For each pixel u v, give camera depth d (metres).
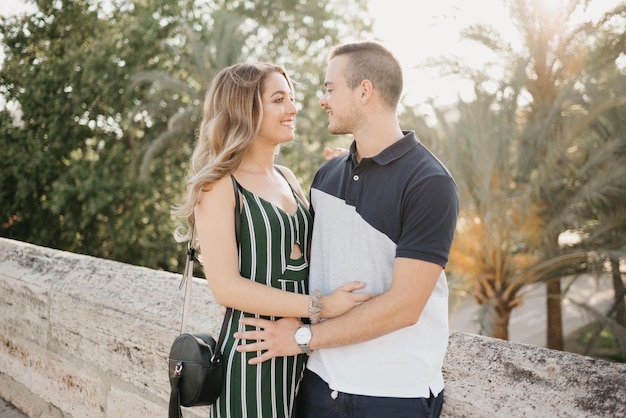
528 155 10.00
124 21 17.20
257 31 16.50
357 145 1.77
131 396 2.67
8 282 3.49
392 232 1.63
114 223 16.73
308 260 1.90
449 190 1.57
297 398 1.85
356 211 1.69
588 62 10.69
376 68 1.70
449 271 10.34
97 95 16.67
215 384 1.72
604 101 8.91
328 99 1.78
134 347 2.64
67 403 3.05
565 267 9.58
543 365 1.72
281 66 1.89
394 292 1.55
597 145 9.72
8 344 3.53
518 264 9.95
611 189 8.74
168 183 16.50
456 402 1.74
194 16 17.34
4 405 3.50
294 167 15.84
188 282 1.86
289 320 1.69
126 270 3.13
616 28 10.23
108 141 17.19
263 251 1.75
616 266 9.73
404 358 1.64
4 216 17.27
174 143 15.91
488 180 9.55
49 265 3.42
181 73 17.20
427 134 10.32
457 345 1.92
